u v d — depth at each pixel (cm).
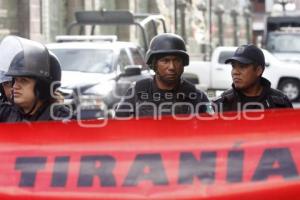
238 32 10800
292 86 5044
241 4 10919
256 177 799
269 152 809
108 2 5772
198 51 8531
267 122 827
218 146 816
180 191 799
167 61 1126
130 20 3612
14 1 4531
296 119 821
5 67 1034
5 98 1053
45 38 4678
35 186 821
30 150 837
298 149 808
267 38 5512
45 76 974
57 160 829
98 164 820
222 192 796
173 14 7250
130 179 809
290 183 792
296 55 5353
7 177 827
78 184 815
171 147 821
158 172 809
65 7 5150
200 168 807
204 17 9006
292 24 5791
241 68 1198
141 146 822
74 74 2769
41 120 990
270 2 13075
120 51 2970
